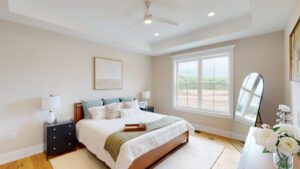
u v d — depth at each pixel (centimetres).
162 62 522
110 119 329
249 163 119
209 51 402
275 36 304
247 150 141
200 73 434
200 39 364
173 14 284
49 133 271
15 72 269
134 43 423
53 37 314
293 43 187
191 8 262
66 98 335
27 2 239
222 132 385
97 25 333
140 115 365
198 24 330
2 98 257
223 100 391
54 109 317
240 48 352
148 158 233
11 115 265
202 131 418
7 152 261
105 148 225
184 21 314
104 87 403
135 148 211
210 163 253
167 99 510
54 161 261
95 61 384
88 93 374
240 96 347
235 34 322
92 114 335
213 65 409
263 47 319
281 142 96
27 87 282
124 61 457
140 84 508
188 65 464
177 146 304
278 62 301
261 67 322
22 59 276
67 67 336
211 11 273
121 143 209
